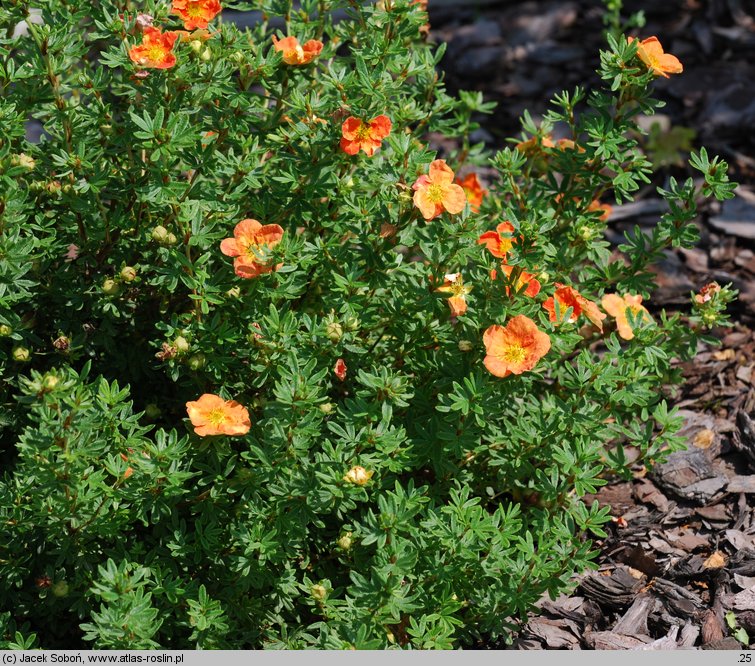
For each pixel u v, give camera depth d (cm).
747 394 482
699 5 802
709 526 421
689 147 648
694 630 377
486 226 408
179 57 323
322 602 321
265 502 334
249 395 362
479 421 328
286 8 402
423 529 333
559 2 827
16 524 322
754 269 562
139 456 312
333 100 356
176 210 331
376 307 364
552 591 335
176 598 317
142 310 375
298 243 334
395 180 347
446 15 832
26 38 347
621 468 370
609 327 390
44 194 359
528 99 732
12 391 358
